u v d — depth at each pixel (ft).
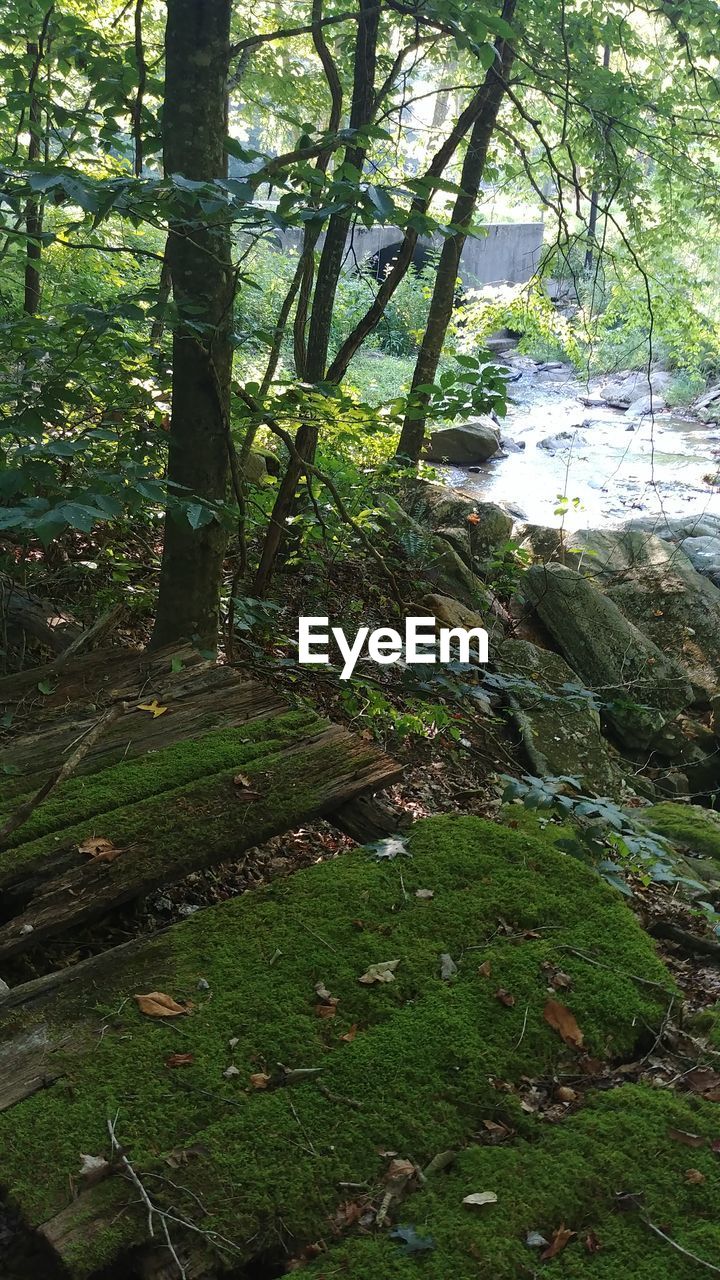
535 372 68.69
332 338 54.34
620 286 27.89
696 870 15.17
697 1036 9.59
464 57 26.21
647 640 23.09
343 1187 7.39
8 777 11.44
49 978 9.09
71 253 24.22
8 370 14.46
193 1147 7.53
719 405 56.95
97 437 10.76
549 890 10.94
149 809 10.91
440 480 34.50
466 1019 9.08
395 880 10.82
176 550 14.30
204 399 13.33
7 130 19.47
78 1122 7.63
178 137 12.48
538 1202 7.38
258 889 10.59
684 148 24.71
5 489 10.02
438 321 26.71
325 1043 8.66
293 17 26.03
